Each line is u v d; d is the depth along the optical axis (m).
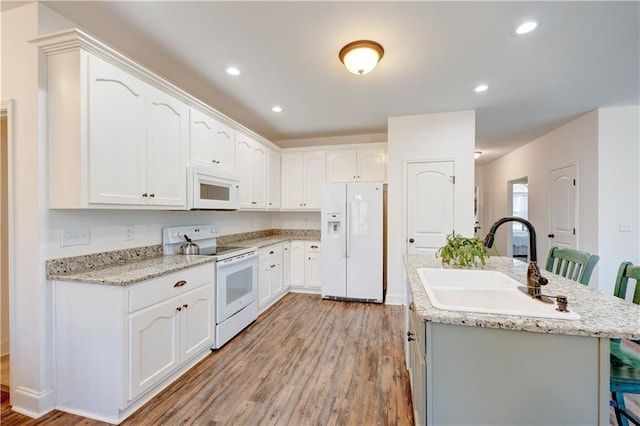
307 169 4.39
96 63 1.71
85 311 1.70
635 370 1.23
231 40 2.03
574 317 1.02
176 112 2.34
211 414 1.73
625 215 3.30
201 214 3.17
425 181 3.56
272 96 3.01
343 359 2.36
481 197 7.59
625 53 2.18
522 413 1.03
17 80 1.71
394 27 1.88
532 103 3.20
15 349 1.74
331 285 3.93
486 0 1.63
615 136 3.31
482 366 1.06
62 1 1.66
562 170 4.05
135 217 2.34
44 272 1.72
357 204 3.83
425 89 2.83
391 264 3.69
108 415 1.67
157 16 1.77
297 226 4.82
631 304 1.18
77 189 1.66
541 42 2.04
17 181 1.71
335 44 2.07
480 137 4.70
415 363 1.54
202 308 2.32
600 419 0.97
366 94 2.96
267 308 3.60
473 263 2.10
